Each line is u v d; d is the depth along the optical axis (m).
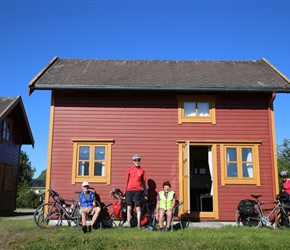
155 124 11.66
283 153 29.56
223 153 11.51
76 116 11.61
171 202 9.66
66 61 14.52
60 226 10.09
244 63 14.77
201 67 14.07
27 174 39.22
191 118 11.71
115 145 11.50
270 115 11.72
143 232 8.95
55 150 11.35
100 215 9.89
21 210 24.62
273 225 10.54
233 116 11.76
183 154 11.39
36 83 11.27
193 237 8.31
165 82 11.74
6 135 19.36
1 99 19.59
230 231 9.27
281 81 11.93
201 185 15.05
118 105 11.75
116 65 14.27
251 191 11.28
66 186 11.16
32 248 7.71
